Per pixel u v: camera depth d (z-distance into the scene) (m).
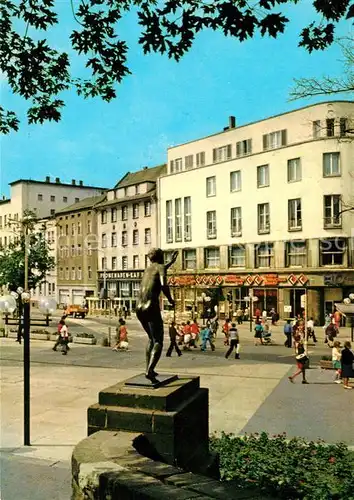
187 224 51.22
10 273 44.91
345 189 39.25
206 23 6.04
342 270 38.53
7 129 7.97
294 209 41.78
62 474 8.07
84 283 67.31
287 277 41.12
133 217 58.62
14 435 10.72
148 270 5.91
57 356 24.28
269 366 20.72
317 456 8.42
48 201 84.31
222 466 7.60
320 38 6.65
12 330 34.81
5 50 7.12
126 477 3.39
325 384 16.77
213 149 50.12
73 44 6.99
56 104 7.85
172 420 4.70
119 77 7.41
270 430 11.19
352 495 6.26
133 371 19.56
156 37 6.20
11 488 7.39
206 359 23.12
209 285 47.25
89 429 4.95
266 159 43.78
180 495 3.03
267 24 5.78
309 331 31.14
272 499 3.04
